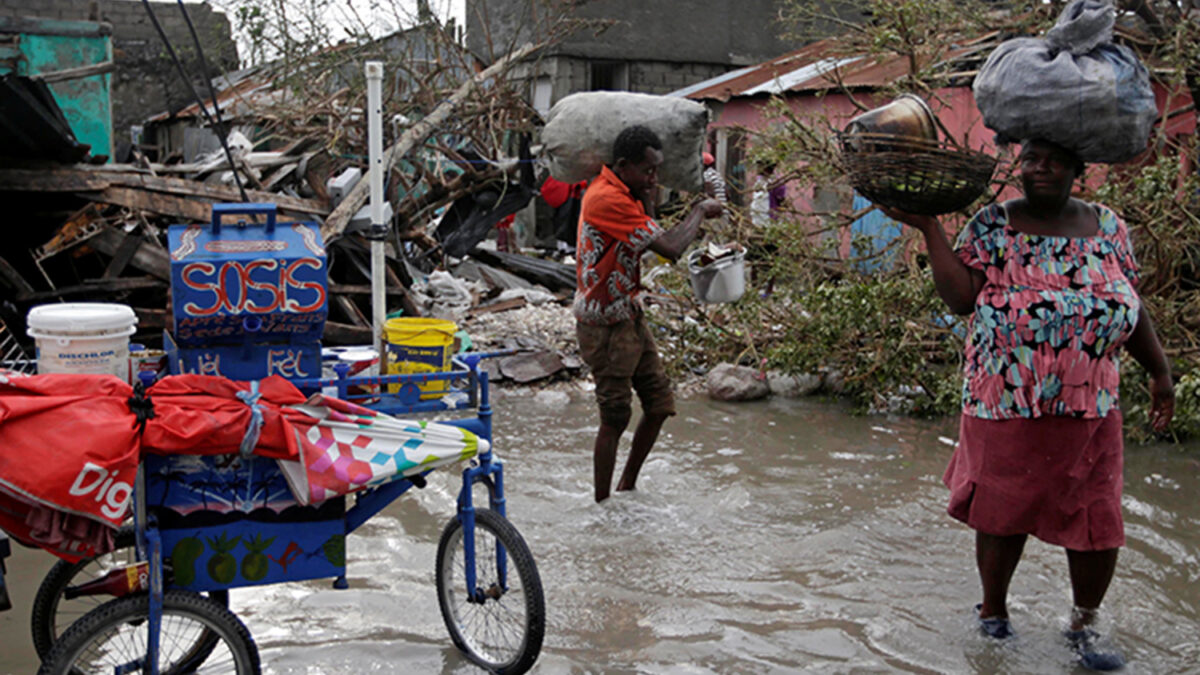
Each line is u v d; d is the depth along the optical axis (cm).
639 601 411
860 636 384
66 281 887
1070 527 358
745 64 1784
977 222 365
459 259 1113
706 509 522
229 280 314
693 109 557
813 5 972
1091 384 350
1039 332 349
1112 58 336
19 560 452
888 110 354
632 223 475
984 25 825
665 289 912
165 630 351
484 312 1012
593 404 752
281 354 333
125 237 817
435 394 360
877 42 798
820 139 840
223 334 321
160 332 847
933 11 798
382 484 346
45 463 272
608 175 484
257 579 321
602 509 514
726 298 536
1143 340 371
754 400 770
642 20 1691
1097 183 804
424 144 1009
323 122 1033
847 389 780
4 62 1368
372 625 390
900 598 417
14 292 792
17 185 774
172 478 308
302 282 321
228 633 308
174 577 313
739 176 1395
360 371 369
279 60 1063
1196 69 760
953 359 779
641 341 508
